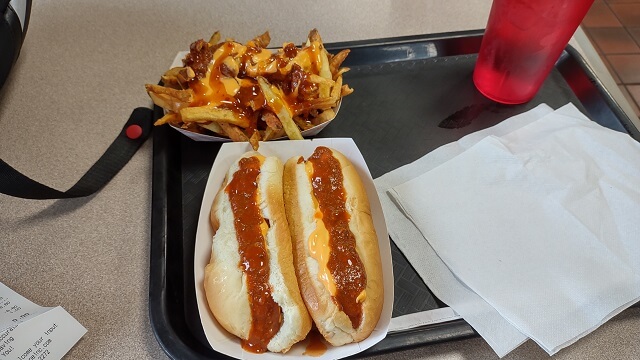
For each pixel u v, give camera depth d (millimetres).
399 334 274
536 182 341
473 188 340
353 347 260
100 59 412
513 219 326
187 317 280
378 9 480
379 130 383
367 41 427
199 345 267
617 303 290
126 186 336
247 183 299
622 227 324
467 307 289
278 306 258
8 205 320
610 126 405
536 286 295
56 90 387
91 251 304
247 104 324
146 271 298
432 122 393
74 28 437
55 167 342
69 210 321
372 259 281
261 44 361
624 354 286
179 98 314
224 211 290
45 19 442
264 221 286
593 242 316
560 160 353
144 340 272
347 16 470
